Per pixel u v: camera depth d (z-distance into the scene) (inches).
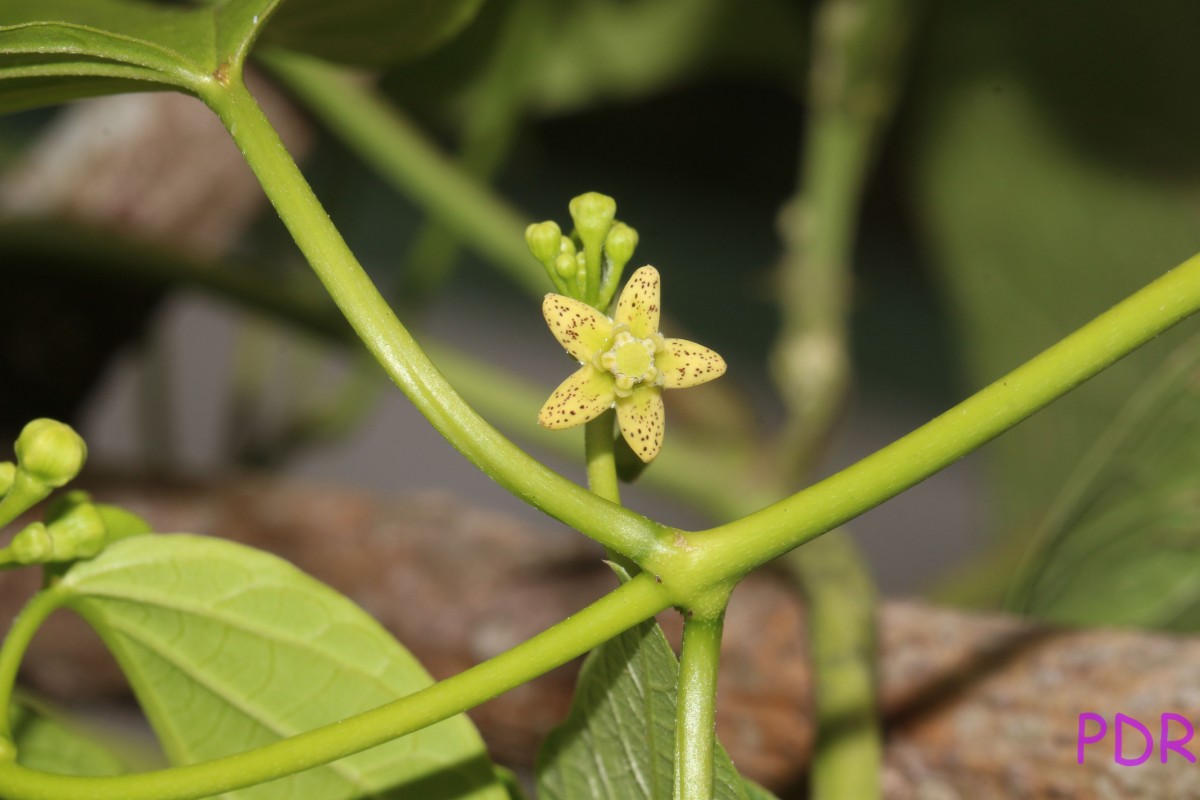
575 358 6.5
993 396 6.4
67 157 12.4
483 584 10.0
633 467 6.7
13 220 11.2
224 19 6.8
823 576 8.6
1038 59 15.6
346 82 11.9
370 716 6.4
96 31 6.6
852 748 8.2
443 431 6.4
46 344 11.9
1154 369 15.8
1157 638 8.4
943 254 17.4
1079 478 8.5
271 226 14.8
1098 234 16.2
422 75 14.1
